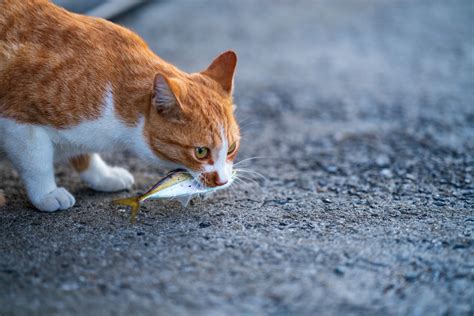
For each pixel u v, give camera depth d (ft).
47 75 4.42
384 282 4.13
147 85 4.47
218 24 8.96
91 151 4.59
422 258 4.24
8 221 4.50
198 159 4.45
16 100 4.43
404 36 8.77
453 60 7.63
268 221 4.52
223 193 4.81
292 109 6.07
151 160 4.54
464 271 4.17
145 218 4.54
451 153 5.33
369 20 9.64
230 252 4.27
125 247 4.31
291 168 5.20
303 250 4.29
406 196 4.80
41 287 4.09
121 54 4.52
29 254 4.26
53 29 4.49
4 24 4.46
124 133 4.50
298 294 4.07
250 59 7.51
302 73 7.06
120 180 4.85
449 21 9.62
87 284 4.11
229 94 4.63
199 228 4.45
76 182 4.95
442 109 6.02
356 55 7.84
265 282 4.12
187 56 7.26
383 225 4.49
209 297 4.05
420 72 7.13
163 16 9.03
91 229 4.44
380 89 6.51
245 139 5.59
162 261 4.22
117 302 4.03
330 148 5.46
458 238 4.37
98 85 4.44
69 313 3.99
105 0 7.40
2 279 4.13
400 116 5.92
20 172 4.55
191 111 4.42
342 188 4.92
